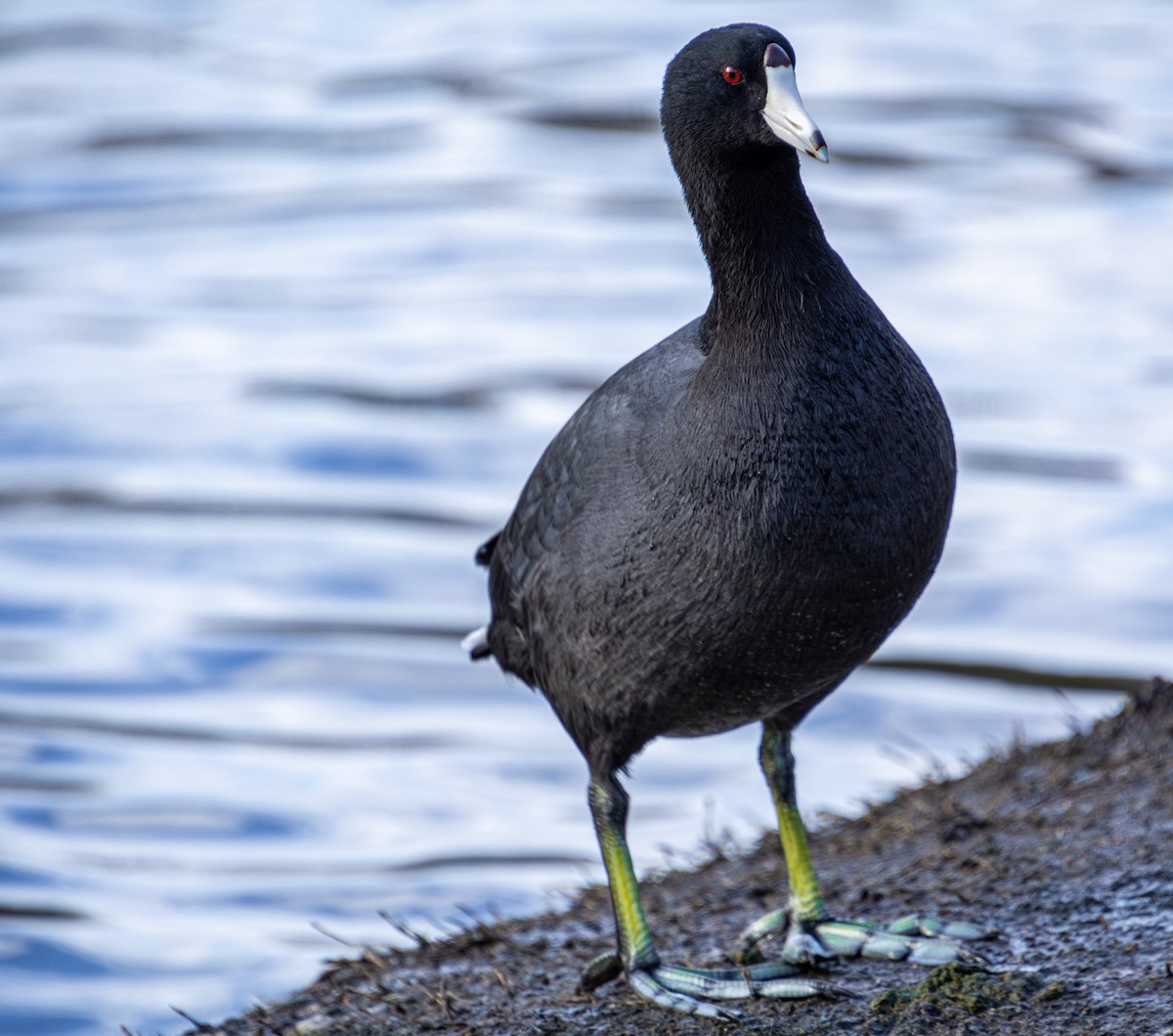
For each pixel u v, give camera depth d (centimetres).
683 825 1187
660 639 586
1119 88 3856
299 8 5156
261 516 1869
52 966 989
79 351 2442
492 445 2056
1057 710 1383
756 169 586
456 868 1137
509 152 3597
